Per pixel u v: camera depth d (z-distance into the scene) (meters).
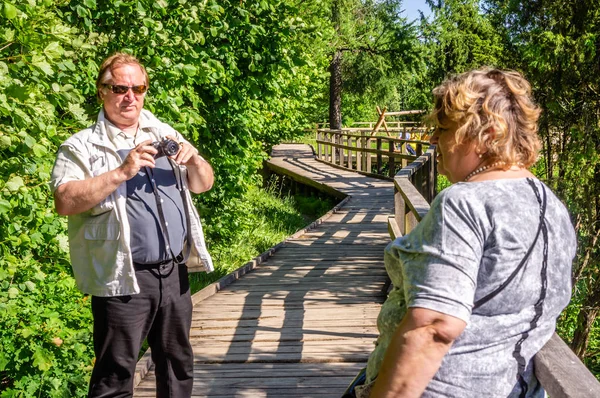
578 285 8.08
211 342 5.25
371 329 5.52
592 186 7.87
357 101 39.50
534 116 1.57
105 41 5.34
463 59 22.80
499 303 1.50
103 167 2.84
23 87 3.54
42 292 4.21
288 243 9.71
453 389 1.52
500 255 1.47
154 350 3.03
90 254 2.79
